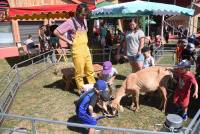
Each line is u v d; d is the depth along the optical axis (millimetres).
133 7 10383
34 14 12406
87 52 7508
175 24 25047
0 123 6141
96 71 8516
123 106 6859
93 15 13070
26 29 18109
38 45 16328
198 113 4133
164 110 6492
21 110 7043
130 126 5867
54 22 18875
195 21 24656
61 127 5980
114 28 21969
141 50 7941
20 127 6062
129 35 7980
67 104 7273
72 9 12422
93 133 5473
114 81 9172
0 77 11234
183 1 24766
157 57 13672
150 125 5883
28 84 9461
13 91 8227
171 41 23641
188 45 9820
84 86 7387
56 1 18859
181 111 6188
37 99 7816
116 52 13258
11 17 13195
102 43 16125
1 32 17234
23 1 17781
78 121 6199
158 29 23484
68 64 12148
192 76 5844
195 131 4176
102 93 5715
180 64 5957
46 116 6570
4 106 6824
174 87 6691
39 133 5734
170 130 4348
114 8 10992
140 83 6375
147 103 7035
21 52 16797
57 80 9766
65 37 7266
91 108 5398
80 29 7285
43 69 11602
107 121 6094
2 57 16922
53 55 13148
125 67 11664
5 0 17062
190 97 6594
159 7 11086
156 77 6422
